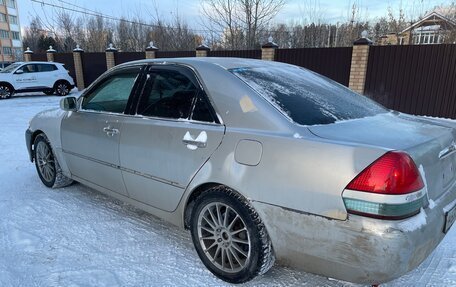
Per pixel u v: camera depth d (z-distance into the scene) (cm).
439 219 208
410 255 189
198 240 266
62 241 309
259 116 237
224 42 2134
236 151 236
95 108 359
